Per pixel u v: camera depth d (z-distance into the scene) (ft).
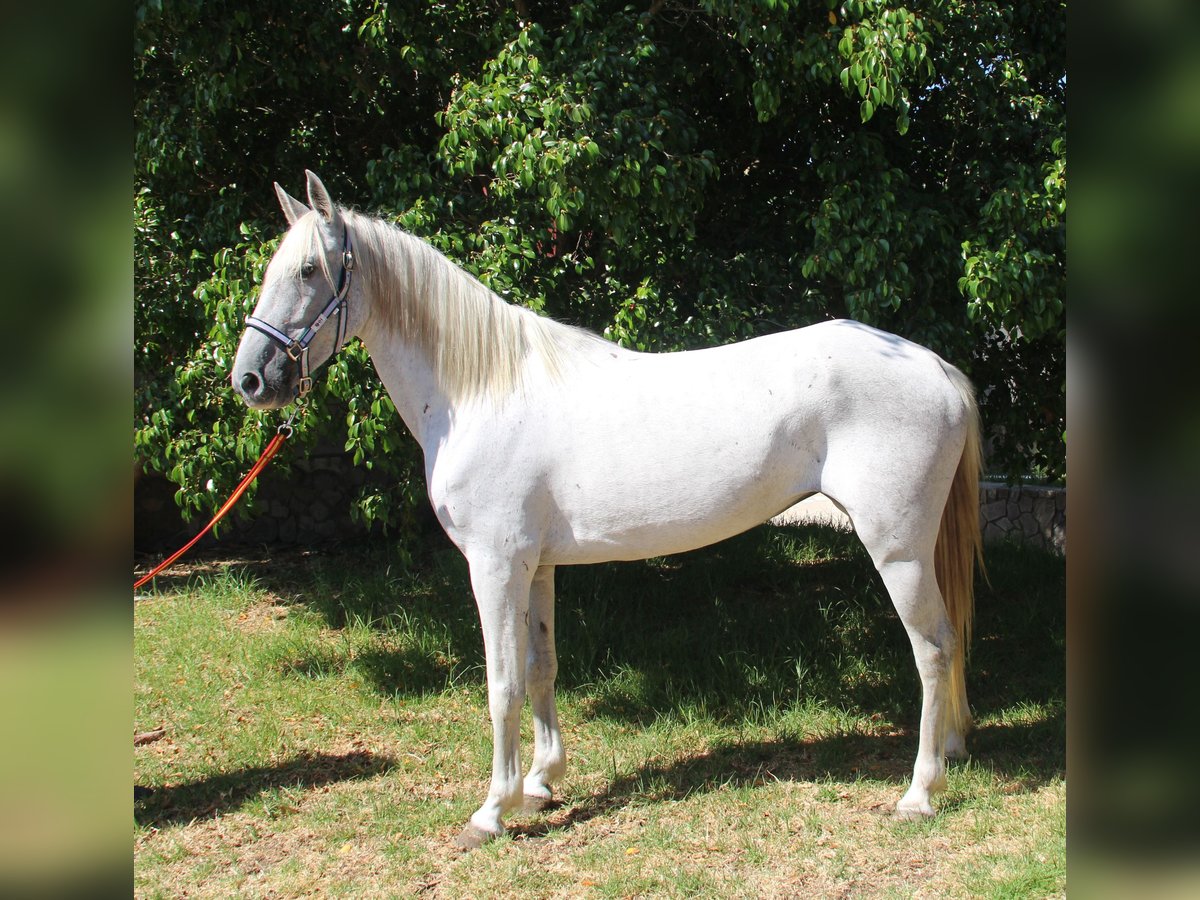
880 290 11.53
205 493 13.30
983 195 12.86
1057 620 15.43
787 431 9.18
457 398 9.45
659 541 9.44
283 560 20.26
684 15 13.87
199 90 13.08
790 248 14.19
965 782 10.24
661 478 9.18
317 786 10.93
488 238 12.42
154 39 12.81
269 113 15.39
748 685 13.20
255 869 9.18
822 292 13.78
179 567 20.02
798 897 8.25
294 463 21.09
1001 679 13.69
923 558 9.21
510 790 9.53
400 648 14.84
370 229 9.46
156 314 13.55
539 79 11.64
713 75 14.33
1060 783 10.27
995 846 8.94
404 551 15.25
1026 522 20.36
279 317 8.95
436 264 9.55
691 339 12.93
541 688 10.27
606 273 13.88
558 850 9.31
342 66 13.94
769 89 12.27
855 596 16.31
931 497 9.16
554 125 11.24
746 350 9.59
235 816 10.26
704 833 9.50
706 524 9.33
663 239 13.65
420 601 16.56
